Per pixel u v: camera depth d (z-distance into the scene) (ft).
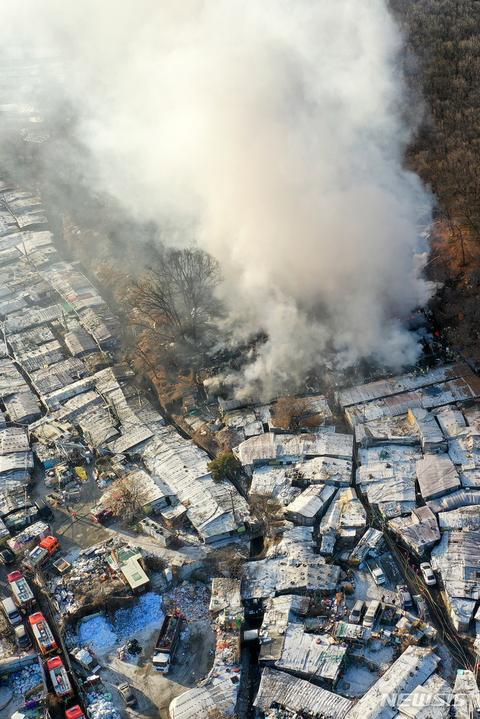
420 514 294.05
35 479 345.31
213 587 277.23
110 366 412.77
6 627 274.36
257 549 301.43
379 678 242.78
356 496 307.37
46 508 321.52
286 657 250.37
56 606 279.49
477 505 294.25
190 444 350.84
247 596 274.57
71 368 413.39
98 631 273.54
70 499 331.57
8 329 449.48
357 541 291.58
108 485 335.26
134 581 282.77
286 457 331.16
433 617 263.49
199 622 272.72
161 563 293.43
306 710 232.73
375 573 276.00
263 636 258.16
